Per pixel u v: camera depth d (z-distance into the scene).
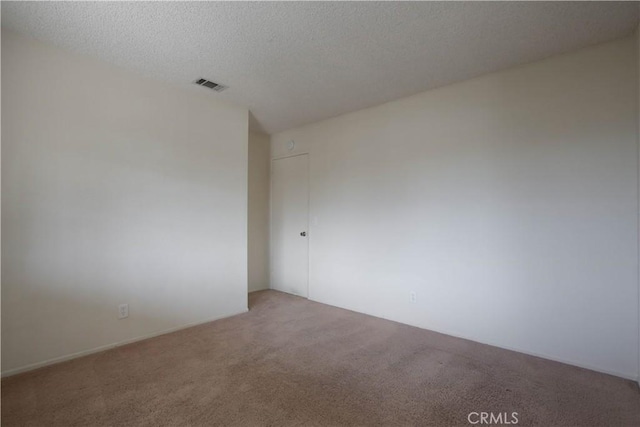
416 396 1.93
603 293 2.23
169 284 2.95
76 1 1.82
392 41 2.23
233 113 3.47
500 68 2.62
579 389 2.00
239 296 3.54
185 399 1.89
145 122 2.79
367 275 3.53
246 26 2.07
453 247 2.89
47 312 2.28
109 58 2.48
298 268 4.31
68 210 2.37
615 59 2.19
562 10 1.90
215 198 3.31
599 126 2.24
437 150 3.00
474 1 1.82
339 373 2.20
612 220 2.20
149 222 2.81
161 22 2.02
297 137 4.32
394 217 3.30
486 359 2.41
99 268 2.52
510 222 2.59
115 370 2.22
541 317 2.45
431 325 3.03
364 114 3.57
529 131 2.51
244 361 2.38
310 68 2.64
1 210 2.09
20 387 1.99
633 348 2.13
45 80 2.27
